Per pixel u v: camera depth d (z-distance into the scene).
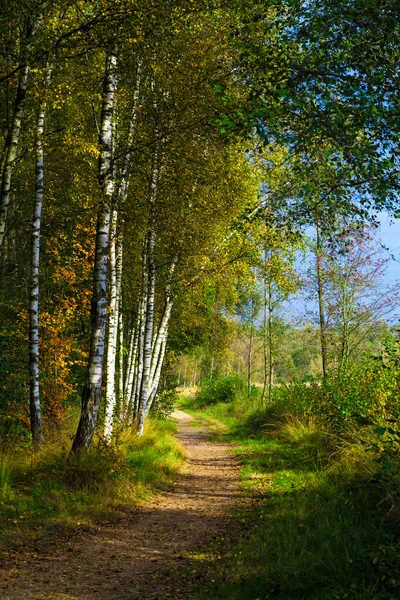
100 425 13.08
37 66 9.43
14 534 7.06
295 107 7.22
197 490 11.36
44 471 9.66
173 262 16.33
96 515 8.47
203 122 11.48
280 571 5.12
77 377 19.05
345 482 8.45
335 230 9.02
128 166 13.49
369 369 13.30
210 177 13.57
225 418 30.94
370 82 7.00
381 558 4.80
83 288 15.75
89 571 5.97
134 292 19.03
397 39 7.12
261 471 12.96
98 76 11.89
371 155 7.23
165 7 9.70
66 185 14.27
